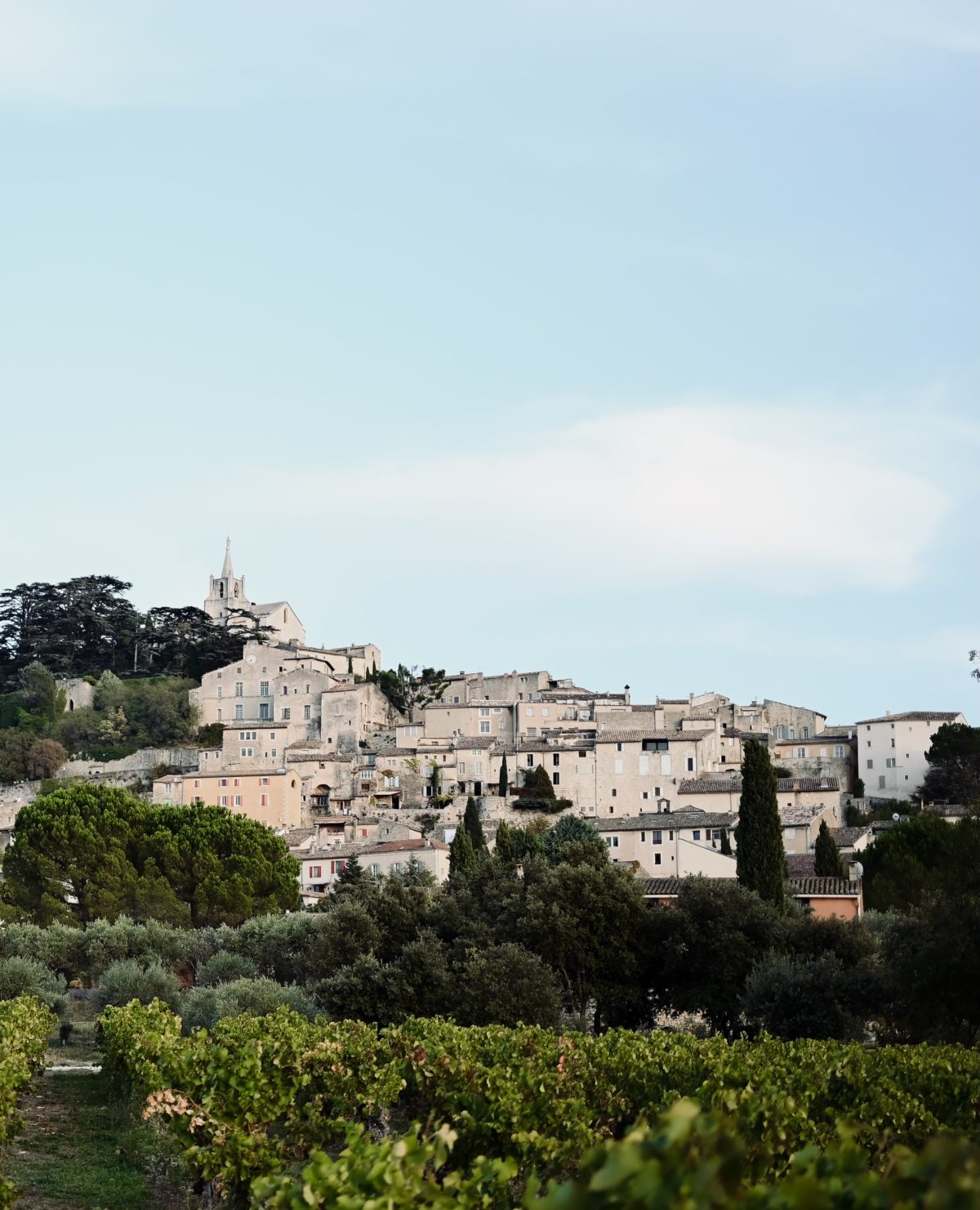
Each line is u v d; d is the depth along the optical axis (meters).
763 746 93.56
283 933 102.44
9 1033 54.56
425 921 86.44
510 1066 43.62
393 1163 16.19
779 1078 37.62
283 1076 42.66
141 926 109.62
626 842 149.88
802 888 102.81
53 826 125.50
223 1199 37.94
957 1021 64.38
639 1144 9.56
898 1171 9.23
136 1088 52.03
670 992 80.62
